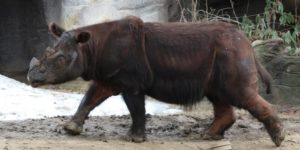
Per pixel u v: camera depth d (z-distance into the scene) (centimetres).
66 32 1248
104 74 1278
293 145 1318
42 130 1395
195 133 1438
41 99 1933
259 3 2908
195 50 1277
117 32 1272
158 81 1287
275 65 2178
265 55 2188
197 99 1302
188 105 1314
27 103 1861
